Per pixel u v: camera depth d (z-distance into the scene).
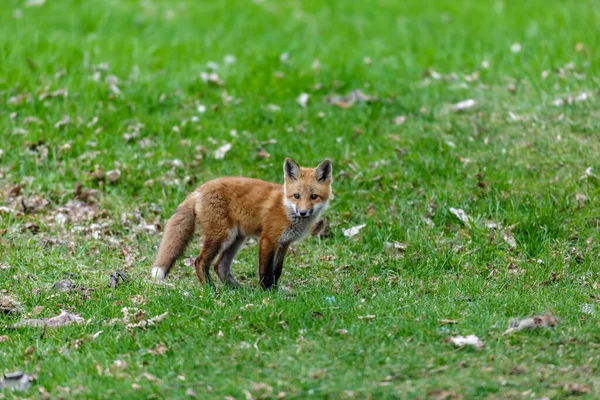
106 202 14.03
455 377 7.94
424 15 24.11
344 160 15.12
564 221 12.97
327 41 21.80
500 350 8.48
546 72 18.31
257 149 15.57
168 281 11.41
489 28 22.09
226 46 21.00
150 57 19.89
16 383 8.17
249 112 16.94
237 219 11.28
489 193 13.77
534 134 15.69
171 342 8.96
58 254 12.29
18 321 9.91
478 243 12.46
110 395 7.88
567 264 11.80
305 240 13.09
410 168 14.73
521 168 14.56
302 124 16.62
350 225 13.41
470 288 10.84
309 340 8.83
